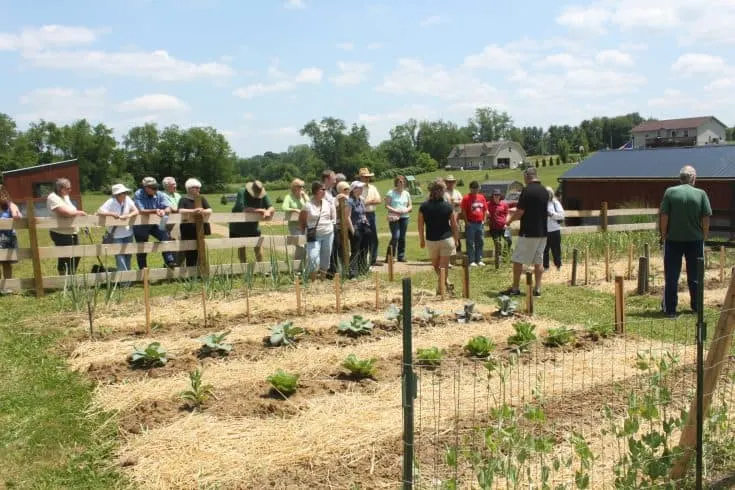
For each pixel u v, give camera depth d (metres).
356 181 13.14
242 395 6.15
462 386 6.33
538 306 10.31
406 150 135.38
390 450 5.07
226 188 104.50
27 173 26.05
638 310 10.16
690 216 9.48
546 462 4.76
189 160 103.56
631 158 23.61
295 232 12.87
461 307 9.90
